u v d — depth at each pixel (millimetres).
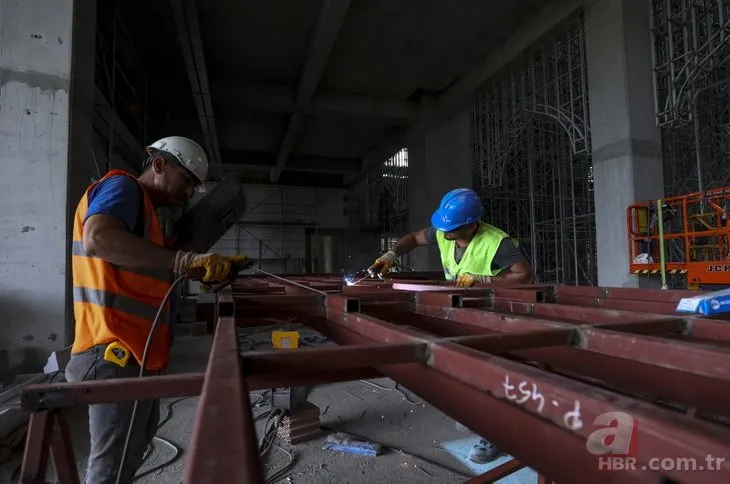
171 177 2045
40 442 848
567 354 913
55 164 4934
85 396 860
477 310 1365
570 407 500
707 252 7098
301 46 10281
